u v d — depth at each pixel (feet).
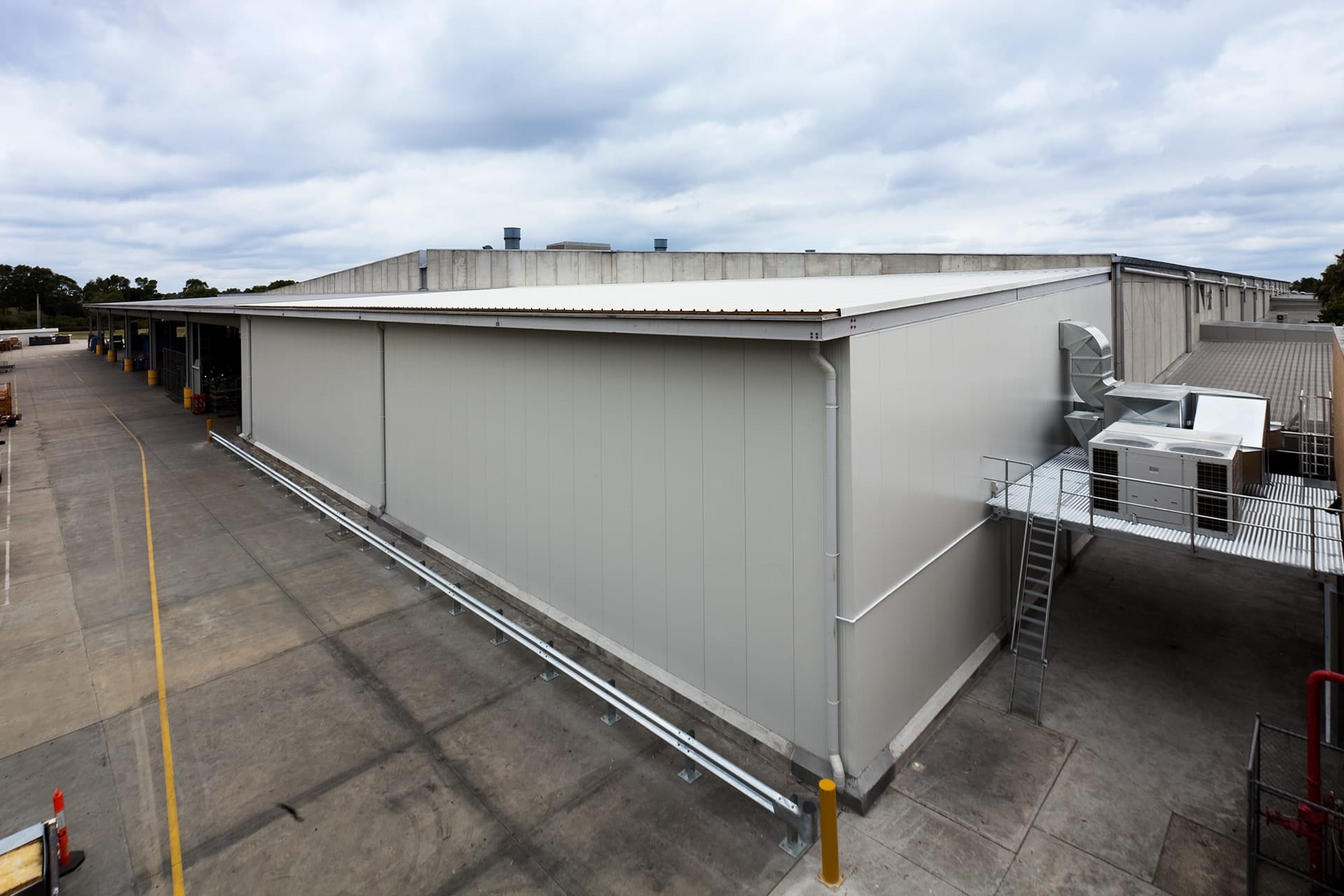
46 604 35.99
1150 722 25.95
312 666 29.84
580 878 18.99
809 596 22.13
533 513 33.63
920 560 25.12
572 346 30.09
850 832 20.54
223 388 94.94
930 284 35.24
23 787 22.66
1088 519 27.30
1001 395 31.24
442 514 40.98
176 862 19.63
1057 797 22.00
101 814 21.44
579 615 31.53
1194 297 59.98
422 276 78.64
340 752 24.25
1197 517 24.80
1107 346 36.91
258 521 48.52
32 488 57.62
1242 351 57.47
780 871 19.16
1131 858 19.57
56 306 400.47
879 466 22.26
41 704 27.25
